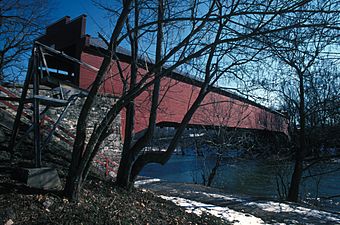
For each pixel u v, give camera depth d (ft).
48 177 16.07
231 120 63.41
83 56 46.11
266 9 13.47
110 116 15.21
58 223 12.25
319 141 49.85
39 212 12.71
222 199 30.68
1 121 25.82
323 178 73.67
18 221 11.64
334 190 63.00
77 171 14.82
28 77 19.26
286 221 24.30
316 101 47.03
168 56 14.56
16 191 14.11
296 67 28.58
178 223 17.15
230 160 76.18
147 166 97.25
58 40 53.83
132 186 21.99
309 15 12.66
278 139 74.59
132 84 21.01
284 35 13.50
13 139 21.67
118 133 46.34
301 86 45.42
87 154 14.79
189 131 65.92
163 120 52.54
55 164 23.53
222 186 61.82
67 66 62.23
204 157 66.54
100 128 15.01
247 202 30.27
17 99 20.43
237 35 15.34
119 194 19.22
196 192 33.78
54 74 60.75
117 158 45.73
